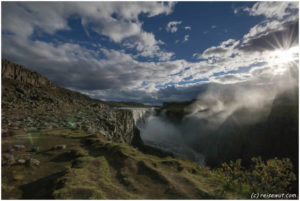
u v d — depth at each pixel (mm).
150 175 5000
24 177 4523
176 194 3926
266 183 4586
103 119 20578
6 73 66188
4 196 3484
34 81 81250
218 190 4273
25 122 13125
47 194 3475
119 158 6301
